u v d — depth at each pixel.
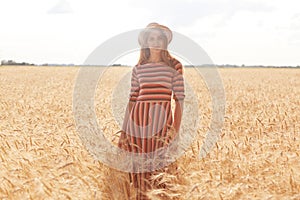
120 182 4.80
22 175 4.94
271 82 32.78
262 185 4.82
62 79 36.03
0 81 33.09
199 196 4.30
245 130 8.01
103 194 4.71
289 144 6.41
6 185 4.73
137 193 4.80
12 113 11.73
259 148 6.43
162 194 4.66
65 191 4.38
